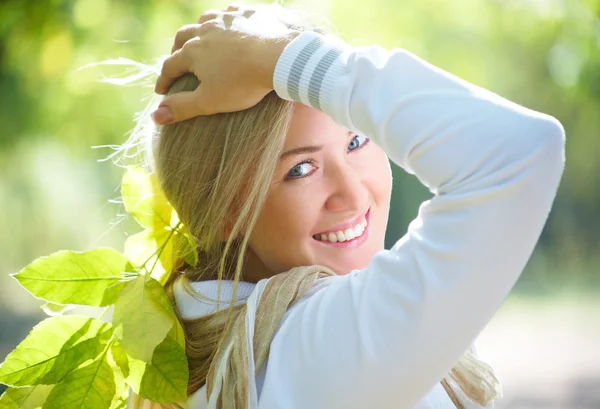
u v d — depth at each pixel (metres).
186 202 1.72
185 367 1.62
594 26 9.34
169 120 1.66
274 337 1.50
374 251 1.71
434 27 9.38
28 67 7.85
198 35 1.65
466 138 1.33
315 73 1.46
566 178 15.82
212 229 1.68
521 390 8.31
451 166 1.34
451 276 1.32
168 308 1.64
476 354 1.76
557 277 16.09
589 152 14.72
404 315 1.35
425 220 1.38
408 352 1.34
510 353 10.03
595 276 15.99
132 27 7.23
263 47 1.53
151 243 1.83
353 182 1.64
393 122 1.39
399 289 1.36
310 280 1.57
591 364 9.35
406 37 8.95
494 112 1.34
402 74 1.41
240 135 1.62
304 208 1.64
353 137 1.66
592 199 16.20
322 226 1.66
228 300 1.67
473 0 9.68
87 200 11.13
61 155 10.75
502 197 1.30
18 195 11.27
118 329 1.59
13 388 1.70
